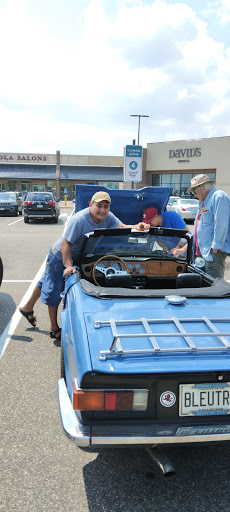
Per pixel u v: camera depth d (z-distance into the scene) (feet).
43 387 11.02
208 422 6.69
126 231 11.04
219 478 7.66
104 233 10.87
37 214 61.67
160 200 16.49
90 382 6.48
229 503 7.04
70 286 10.28
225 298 9.25
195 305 8.62
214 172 114.21
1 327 15.83
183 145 117.60
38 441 8.66
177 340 7.19
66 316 9.50
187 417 6.64
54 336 14.57
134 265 11.88
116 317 7.88
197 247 15.51
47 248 36.73
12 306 18.67
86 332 7.37
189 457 8.32
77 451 8.38
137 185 125.29
